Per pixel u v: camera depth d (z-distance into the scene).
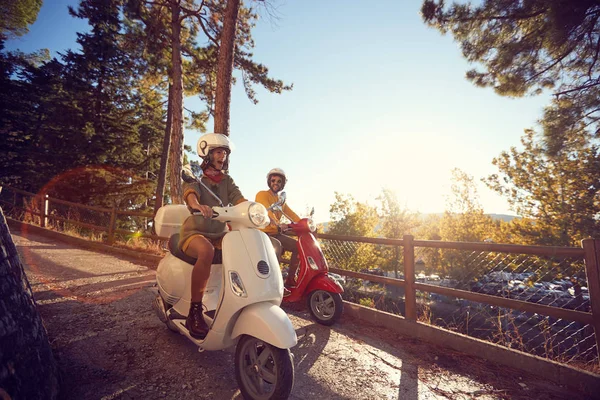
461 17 9.16
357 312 4.77
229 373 2.96
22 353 2.00
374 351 3.68
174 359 3.14
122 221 18.58
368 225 23.39
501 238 16.08
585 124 8.24
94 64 20.23
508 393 2.91
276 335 2.24
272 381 2.37
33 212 11.04
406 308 4.31
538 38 8.36
